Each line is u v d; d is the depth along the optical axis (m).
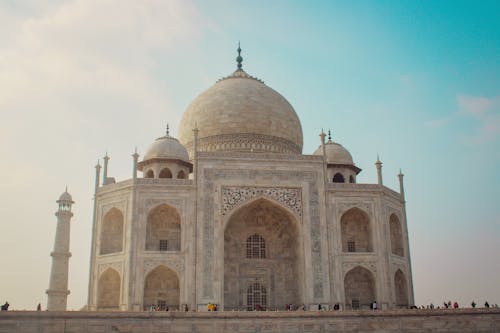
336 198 84.38
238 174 83.06
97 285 80.25
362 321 63.91
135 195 79.81
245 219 87.88
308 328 62.91
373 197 85.25
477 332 65.62
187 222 79.75
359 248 86.31
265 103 101.69
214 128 99.19
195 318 61.62
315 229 82.31
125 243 78.50
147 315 60.88
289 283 86.12
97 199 84.44
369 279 83.56
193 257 78.19
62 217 91.44
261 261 86.56
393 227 91.19
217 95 102.62
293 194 83.75
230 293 84.06
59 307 87.19
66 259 90.06
